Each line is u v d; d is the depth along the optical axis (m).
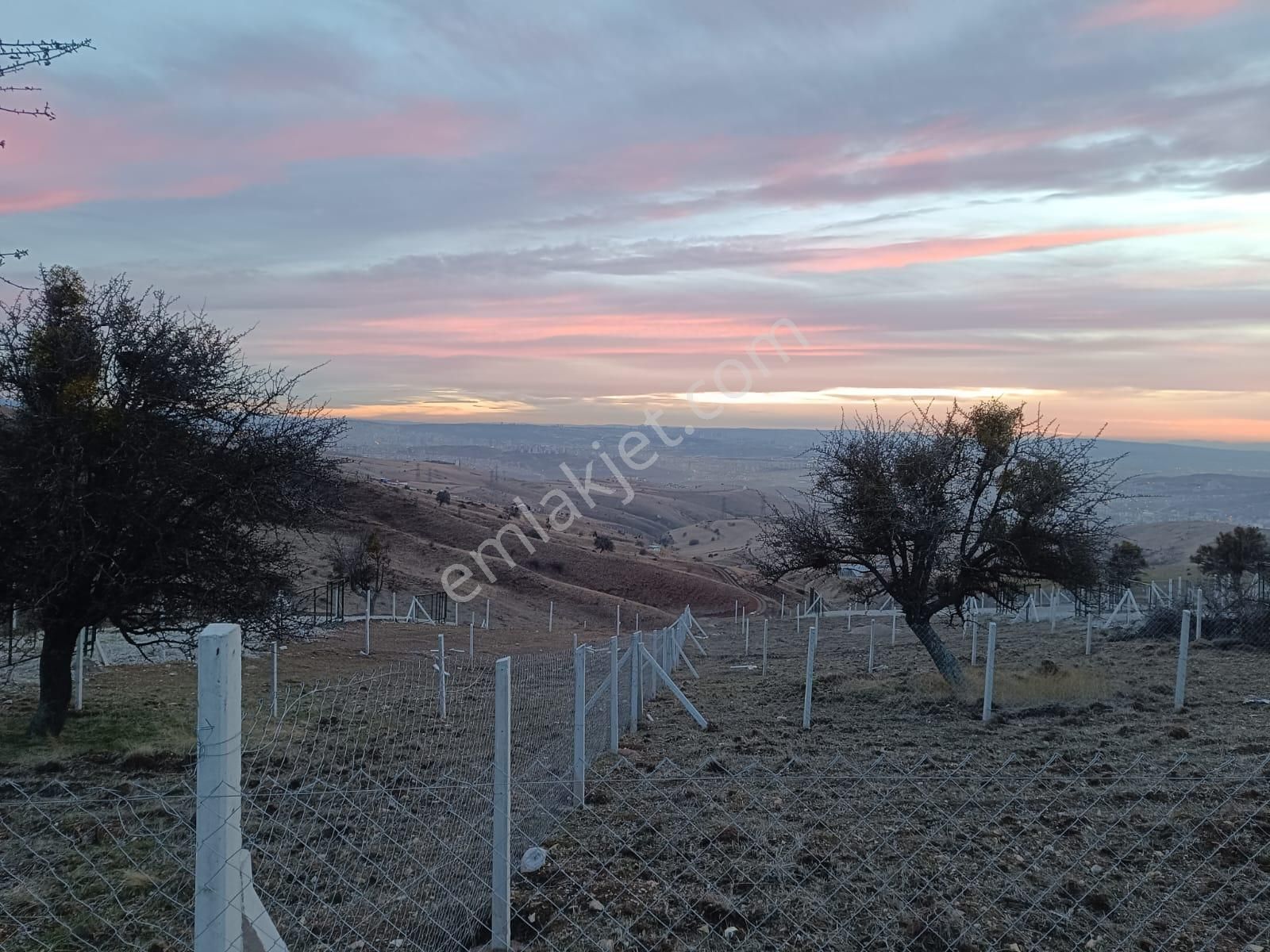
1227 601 23.50
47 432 11.06
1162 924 5.65
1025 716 13.10
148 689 15.63
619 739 12.11
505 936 5.36
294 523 12.81
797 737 12.09
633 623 53.19
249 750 10.43
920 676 17.59
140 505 11.36
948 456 16.31
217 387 12.15
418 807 8.09
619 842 7.02
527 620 47.81
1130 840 6.92
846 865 6.53
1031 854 6.70
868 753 10.66
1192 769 8.80
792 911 5.86
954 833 7.09
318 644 23.92
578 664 8.11
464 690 15.76
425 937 5.53
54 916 5.73
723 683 19.33
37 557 11.06
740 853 6.77
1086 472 16.25
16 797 8.55
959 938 5.46
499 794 5.40
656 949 5.40
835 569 17.81
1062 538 16.08
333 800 8.09
